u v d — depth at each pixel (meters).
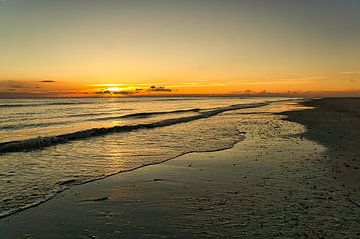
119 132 21.17
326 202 6.82
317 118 29.36
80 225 5.94
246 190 7.88
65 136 17.58
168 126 25.11
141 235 5.45
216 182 8.74
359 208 6.45
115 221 6.11
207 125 25.64
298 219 5.92
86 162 11.81
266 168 10.19
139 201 7.29
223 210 6.52
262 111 45.12
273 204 6.77
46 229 5.77
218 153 13.30
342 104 57.16
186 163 11.42
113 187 8.48
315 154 12.25
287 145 14.73
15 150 14.36
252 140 16.77
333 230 5.40
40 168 10.84
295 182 8.44
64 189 8.32
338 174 9.16
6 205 7.05
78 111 49.53
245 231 5.45
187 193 7.81
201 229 5.61
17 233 5.60
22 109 53.56
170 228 5.70
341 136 17.08
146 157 12.67
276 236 5.21
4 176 9.72
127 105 80.25
